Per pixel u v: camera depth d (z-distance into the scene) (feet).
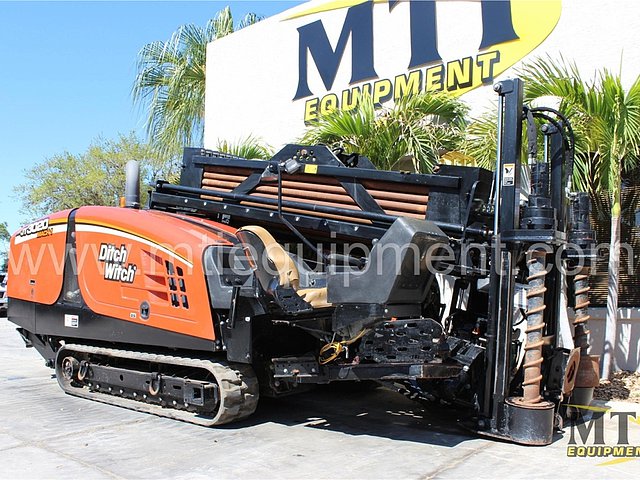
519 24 28.99
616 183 23.07
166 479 13.64
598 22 26.96
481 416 16.81
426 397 19.27
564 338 24.22
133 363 21.15
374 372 16.15
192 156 22.56
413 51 32.42
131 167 23.13
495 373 16.49
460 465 14.52
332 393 23.09
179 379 18.54
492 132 24.41
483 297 19.38
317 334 17.88
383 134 25.91
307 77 37.45
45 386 24.23
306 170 19.38
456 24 30.99
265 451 15.69
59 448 15.92
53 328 22.30
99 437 16.93
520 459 14.96
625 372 25.68
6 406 20.68
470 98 30.40
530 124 16.72
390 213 17.98
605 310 26.50
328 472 14.08
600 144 22.99
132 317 19.53
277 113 39.22
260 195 20.67
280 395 19.11
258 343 18.97
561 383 17.35
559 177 18.71
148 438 16.85
